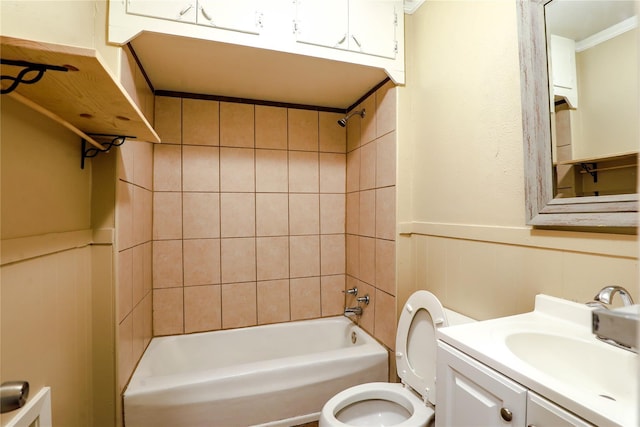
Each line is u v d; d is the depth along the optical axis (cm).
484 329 97
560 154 106
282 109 229
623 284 89
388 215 186
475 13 140
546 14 109
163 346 192
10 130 79
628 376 78
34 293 89
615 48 92
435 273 164
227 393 149
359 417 142
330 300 239
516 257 121
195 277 210
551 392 65
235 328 218
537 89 111
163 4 135
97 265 129
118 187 132
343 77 186
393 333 179
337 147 241
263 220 225
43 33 93
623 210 87
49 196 98
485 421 80
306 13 157
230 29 144
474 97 140
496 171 129
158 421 139
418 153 178
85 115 99
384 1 175
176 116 206
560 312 102
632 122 88
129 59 143
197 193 211
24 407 79
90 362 127
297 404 160
